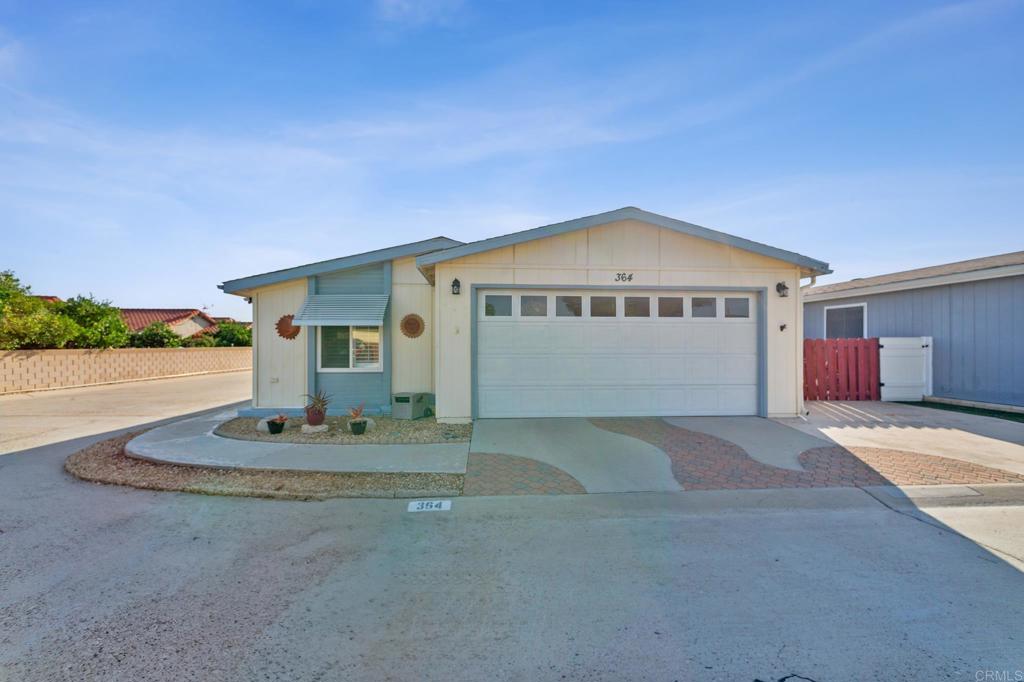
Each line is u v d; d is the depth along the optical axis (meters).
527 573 3.73
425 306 11.05
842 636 2.90
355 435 8.40
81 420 11.23
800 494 5.54
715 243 9.58
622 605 3.26
